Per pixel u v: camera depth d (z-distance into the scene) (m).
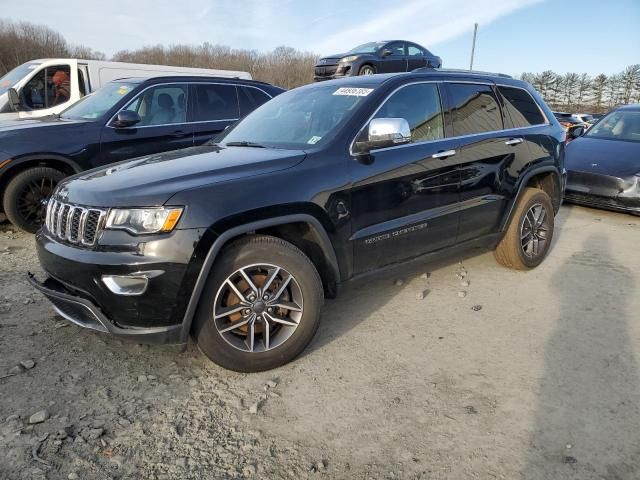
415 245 3.74
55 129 5.69
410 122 3.74
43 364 3.04
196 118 6.70
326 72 14.92
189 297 2.66
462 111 4.13
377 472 2.25
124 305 2.61
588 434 2.48
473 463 2.29
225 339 2.86
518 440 2.44
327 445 2.42
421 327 3.63
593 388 2.86
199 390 2.84
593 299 4.12
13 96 7.89
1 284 4.26
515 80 4.86
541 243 4.86
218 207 2.69
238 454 2.35
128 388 2.84
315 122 3.62
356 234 3.32
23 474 2.17
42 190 5.74
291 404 2.73
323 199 3.10
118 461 2.28
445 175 3.83
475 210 4.13
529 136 4.61
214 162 3.11
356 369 3.08
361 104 3.55
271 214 2.88
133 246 2.58
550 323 3.69
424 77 3.96
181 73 10.09
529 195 4.62
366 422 2.58
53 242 2.91
